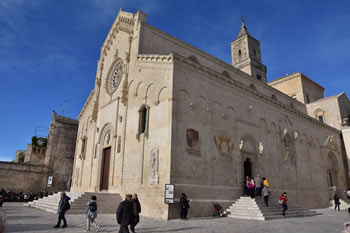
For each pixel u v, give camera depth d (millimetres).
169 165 17375
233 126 23250
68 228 12477
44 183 38125
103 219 15844
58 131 41438
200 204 18141
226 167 21203
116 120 24922
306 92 46438
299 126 32625
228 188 20688
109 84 29156
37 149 50094
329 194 34188
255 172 23828
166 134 18453
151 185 18484
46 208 21094
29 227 12586
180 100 19484
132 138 22000
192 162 18812
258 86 34531
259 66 46969
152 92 21125
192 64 21062
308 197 29781
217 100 22484
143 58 23188
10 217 16453
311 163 32625
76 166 33125
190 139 19219
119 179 22125
